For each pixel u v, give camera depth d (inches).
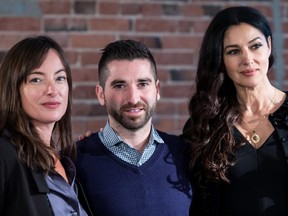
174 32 123.7
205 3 124.4
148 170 86.0
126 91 84.9
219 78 93.8
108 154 86.5
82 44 121.3
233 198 89.2
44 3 120.7
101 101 89.4
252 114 93.4
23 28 120.2
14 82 76.9
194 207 91.6
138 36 123.0
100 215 83.7
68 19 121.2
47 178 75.9
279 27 126.0
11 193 72.4
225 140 91.0
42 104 77.4
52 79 78.2
